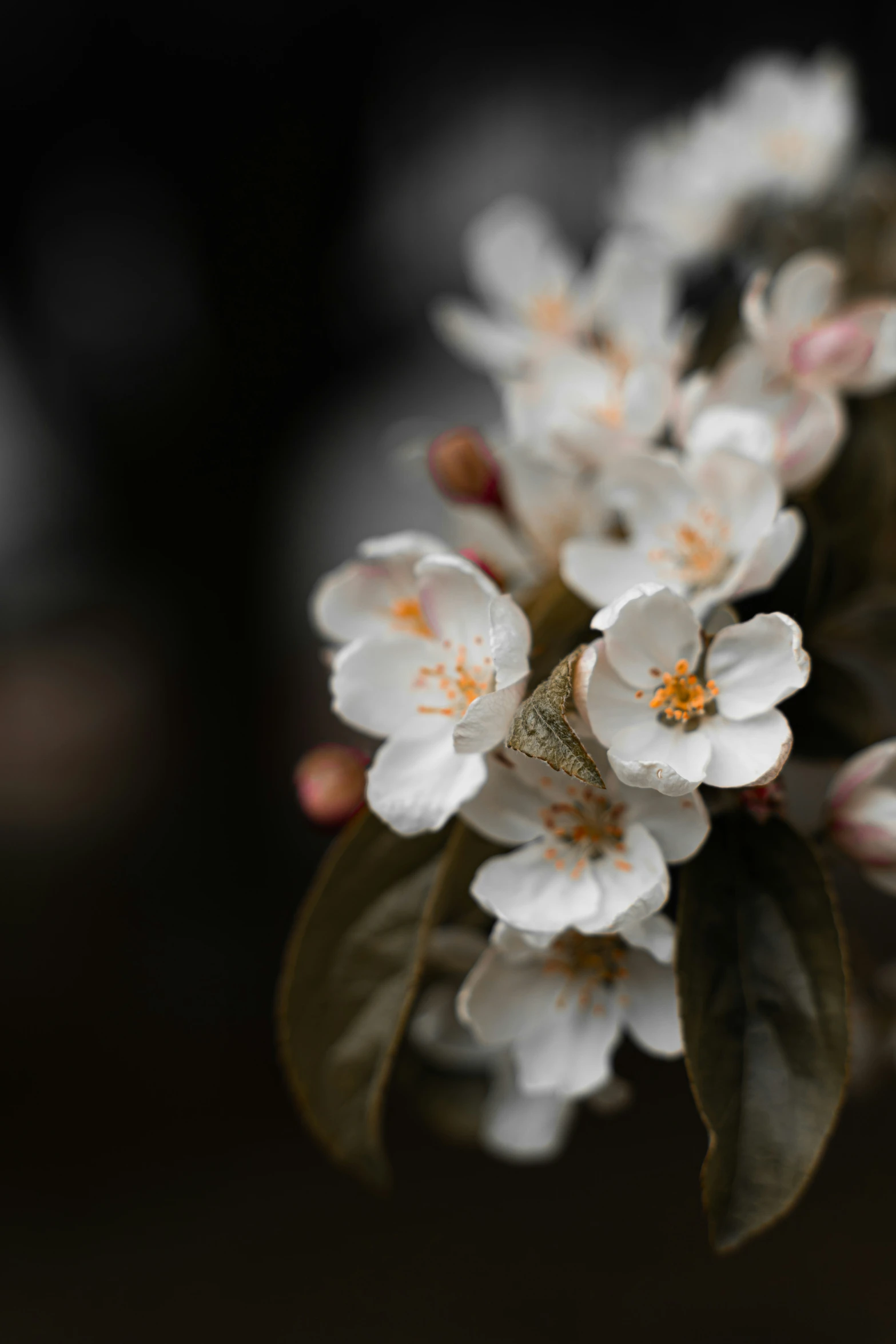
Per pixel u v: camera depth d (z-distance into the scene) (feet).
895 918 3.32
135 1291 3.55
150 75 5.41
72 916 5.40
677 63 5.00
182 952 5.17
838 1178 3.59
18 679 6.54
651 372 1.29
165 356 5.91
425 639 1.23
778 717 1.15
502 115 5.11
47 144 5.67
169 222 5.77
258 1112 4.29
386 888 1.28
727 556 1.25
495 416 5.05
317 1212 3.79
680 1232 3.50
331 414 5.76
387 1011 1.27
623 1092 1.29
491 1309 3.33
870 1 4.62
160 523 6.12
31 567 6.32
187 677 6.04
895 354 1.30
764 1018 1.17
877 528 1.40
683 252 1.81
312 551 5.60
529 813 1.19
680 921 1.17
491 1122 1.36
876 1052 1.53
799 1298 3.22
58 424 6.14
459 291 5.33
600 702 1.16
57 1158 4.13
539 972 1.24
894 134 4.52
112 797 5.97
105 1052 4.62
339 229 5.59
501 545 1.36
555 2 5.08
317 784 1.29
